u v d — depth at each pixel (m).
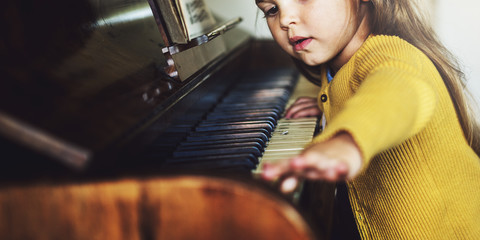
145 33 0.64
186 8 0.75
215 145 0.60
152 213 0.40
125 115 0.47
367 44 0.61
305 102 0.79
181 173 0.40
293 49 0.68
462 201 0.64
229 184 0.39
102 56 0.54
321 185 0.54
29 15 0.49
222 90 0.87
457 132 0.64
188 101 0.64
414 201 0.64
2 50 0.44
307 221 0.39
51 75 0.46
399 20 0.67
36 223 0.41
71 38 0.52
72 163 0.39
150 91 0.56
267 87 0.94
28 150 0.39
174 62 0.64
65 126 0.40
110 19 0.60
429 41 0.70
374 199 0.68
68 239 0.42
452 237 0.64
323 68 0.75
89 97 0.46
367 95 0.45
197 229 0.40
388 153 0.64
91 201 0.41
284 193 0.41
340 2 0.63
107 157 0.41
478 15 1.79
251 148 0.59
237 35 1.07
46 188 0.41
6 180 0.41
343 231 0.81
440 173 0.63
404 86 0.47
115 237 0.41
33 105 0.41
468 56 1.75
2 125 0.39
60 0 0.54
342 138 0.41
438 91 0.61
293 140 0.64
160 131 0.53
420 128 0.47
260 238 0.40
